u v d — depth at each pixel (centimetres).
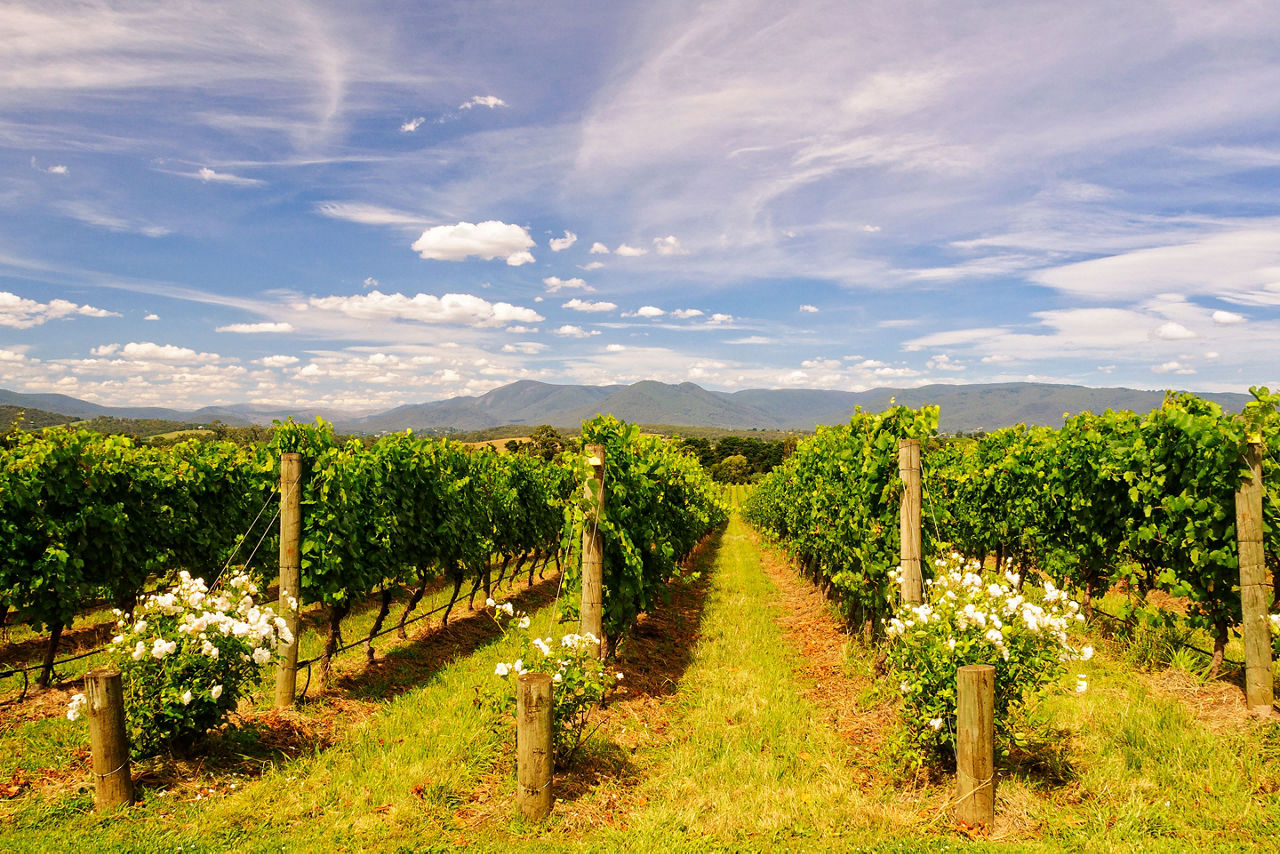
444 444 1034
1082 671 606
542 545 1409
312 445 657
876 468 722
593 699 482
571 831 403
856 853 365
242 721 516
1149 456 627
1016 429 1082
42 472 676
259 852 363
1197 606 566
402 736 534
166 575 953
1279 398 470
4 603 631
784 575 1655
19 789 414
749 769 475
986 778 385
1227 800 380
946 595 460
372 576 732
